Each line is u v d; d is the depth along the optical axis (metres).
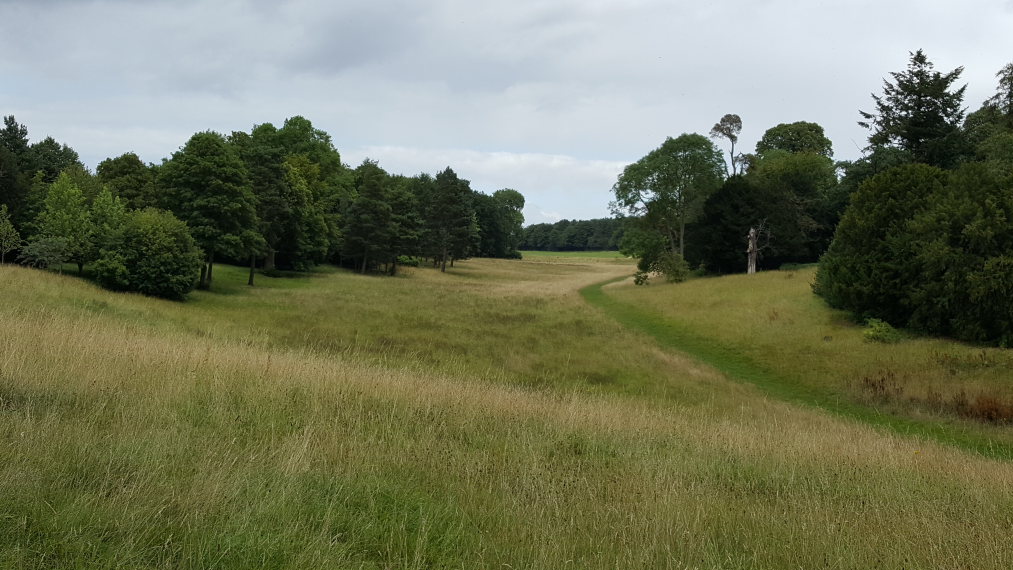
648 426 10.05
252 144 58.66
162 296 33.53
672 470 6.96
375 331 26.23
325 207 67.06
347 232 68.56
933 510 6.14
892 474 7.88
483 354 22.80
